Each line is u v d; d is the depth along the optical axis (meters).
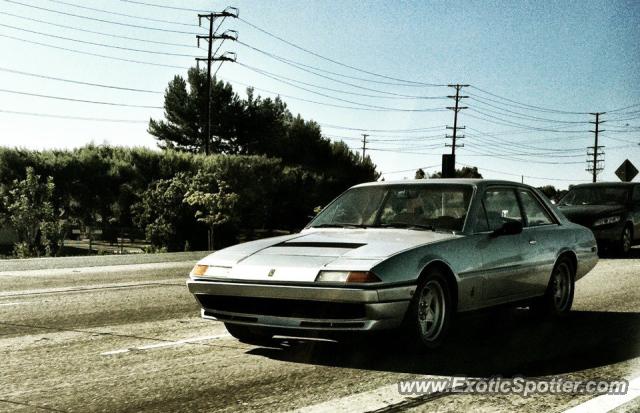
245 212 32.25
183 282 11.09
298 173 40.12
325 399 4.34
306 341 6.16
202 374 4.98
